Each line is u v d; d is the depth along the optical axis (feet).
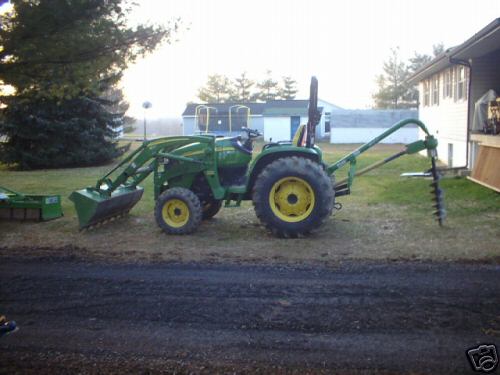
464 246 22.08
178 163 27.78
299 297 16.72
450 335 13.62
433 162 26.50
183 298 17.04
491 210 29.22
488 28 31.96
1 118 63.16
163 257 22.25
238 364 12.52
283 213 25.16
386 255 21.29
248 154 27.22
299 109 138.41
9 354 13.46
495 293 16.43
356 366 12.22
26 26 26.55
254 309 15.88
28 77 29.40
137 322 15.25
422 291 16.81
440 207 26.22
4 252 23.68
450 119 52.54
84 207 27.32
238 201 27.25
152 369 12.44
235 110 129.90
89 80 30.27
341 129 125.39
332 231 26.00
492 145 35.68
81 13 27.02
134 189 30.42
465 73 46.32
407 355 12.65
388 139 123.65
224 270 20.04
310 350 13.09
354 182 44.39
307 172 24.49
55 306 16.72
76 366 12.70
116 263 21.50
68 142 66.13
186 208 26.30
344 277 18.57
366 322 14.60
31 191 44.09
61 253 23.32
